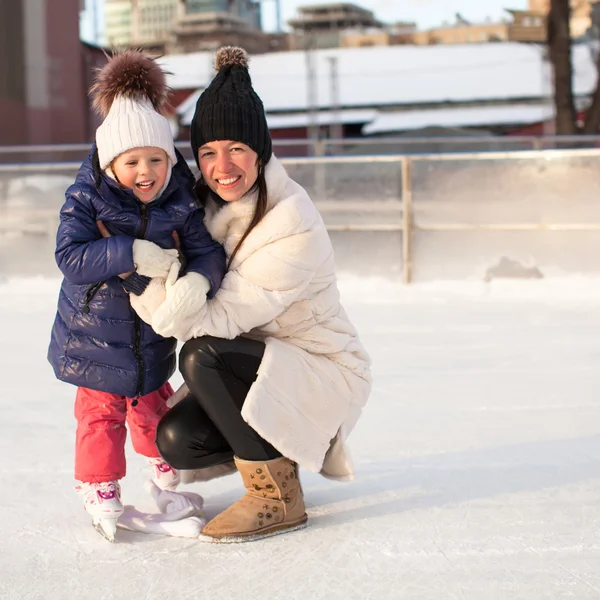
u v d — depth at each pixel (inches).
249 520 94.3
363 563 87.8
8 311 271.3
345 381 98.6
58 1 725.3
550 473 116.0
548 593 80.2
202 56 1434.5
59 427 143.0
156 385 96.3
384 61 1349.7
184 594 81.3
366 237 324.8
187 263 94.7
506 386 167.3
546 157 311.1
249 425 93.3
